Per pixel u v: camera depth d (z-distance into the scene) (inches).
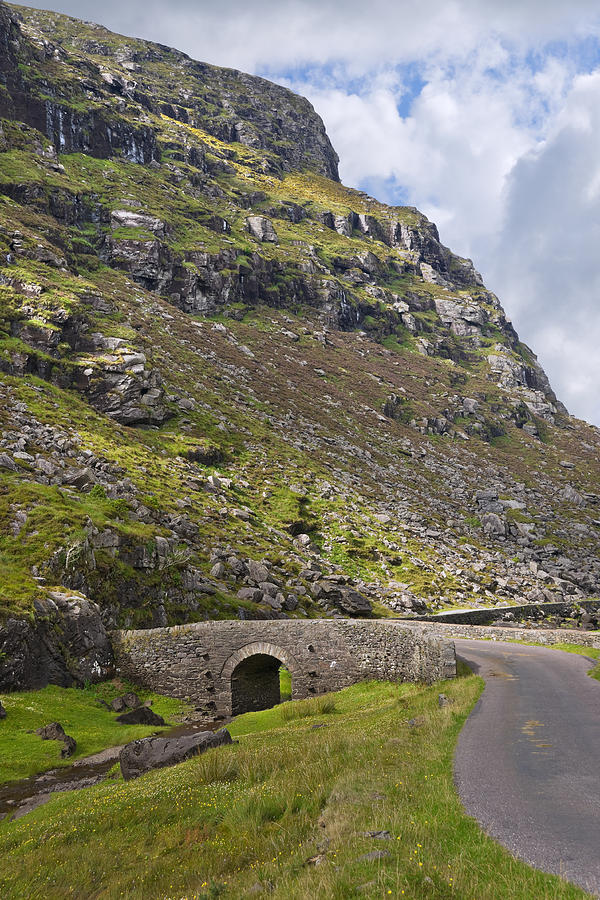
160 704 1450.5
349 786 513.0
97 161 6924.2
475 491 4667.8
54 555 1598.2
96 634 1502.2
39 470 2218.3
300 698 1451.8
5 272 3841.0
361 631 1434.5
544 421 7716.5
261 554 2546.8
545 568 3622.0
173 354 4527.6
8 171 5413.4
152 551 1932.8
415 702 1007.6
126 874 508.7
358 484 3917.3
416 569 2994.6
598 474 6063.0
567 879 288.5
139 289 5462.6
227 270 6387.8
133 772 864.9
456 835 365.1
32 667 1309.1
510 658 1427.2
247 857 459.2
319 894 322.3
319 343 6451.8
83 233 5684.1
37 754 996.6
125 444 3011.8
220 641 1513.3
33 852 608.7
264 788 591.8
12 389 2933.1
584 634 1776.6
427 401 6254.9
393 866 333.1
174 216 6707.7
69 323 3636.8
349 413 5177.2
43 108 6574.8
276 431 4210.1
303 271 7480.3
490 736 642.2
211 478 3095.5
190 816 593.3
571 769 493.4
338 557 2908.5
